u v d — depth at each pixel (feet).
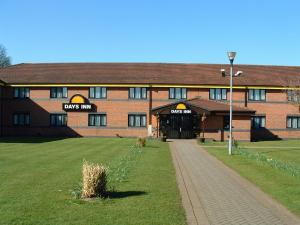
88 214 40.06
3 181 58.34
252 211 43.62
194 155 101.40
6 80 178.50
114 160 86.28
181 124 172.04
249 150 119.65
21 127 178.09
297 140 176.45
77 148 115.44
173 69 193.06
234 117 168.25
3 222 37.32
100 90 177.88
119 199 46.88
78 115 177.88
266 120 180.86
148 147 123.34
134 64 200.23
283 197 49.96
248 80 182.39
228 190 54.75
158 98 176.96
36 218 38.60
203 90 177.99
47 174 65.05
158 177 63.05
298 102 162.40
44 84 176.24
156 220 38.52
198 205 45.88
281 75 190.80
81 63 201.57
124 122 177.06
